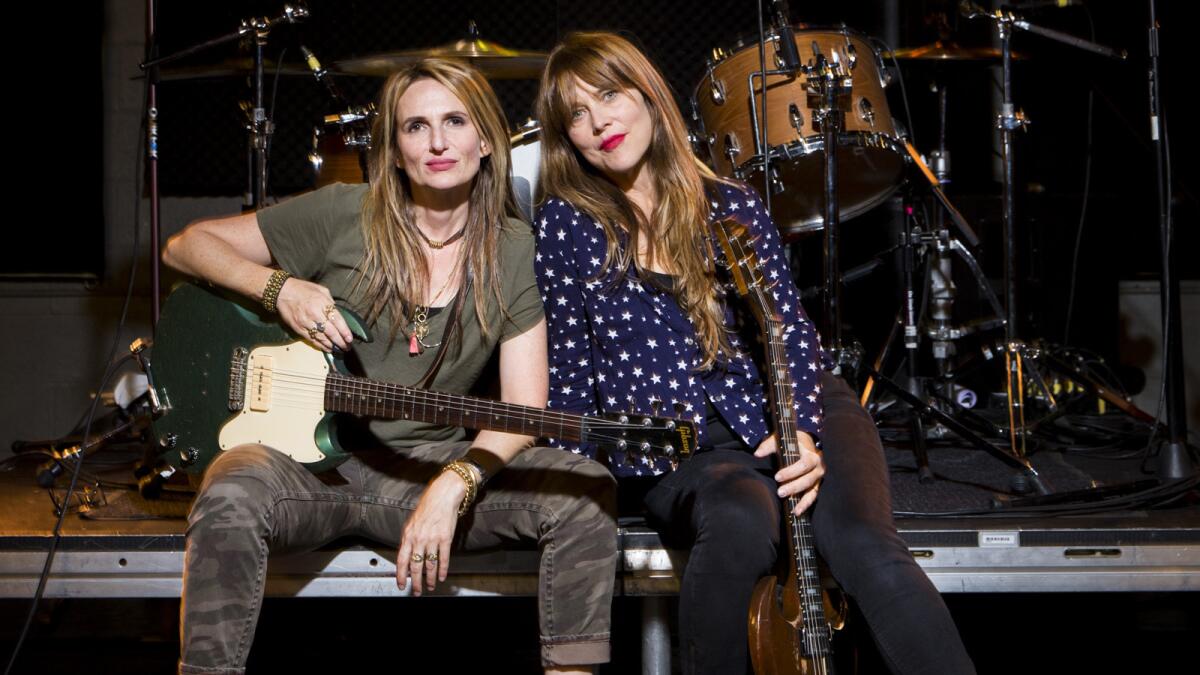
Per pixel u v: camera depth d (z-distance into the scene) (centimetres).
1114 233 404
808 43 285
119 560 218
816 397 200
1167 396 277
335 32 425
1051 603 300
